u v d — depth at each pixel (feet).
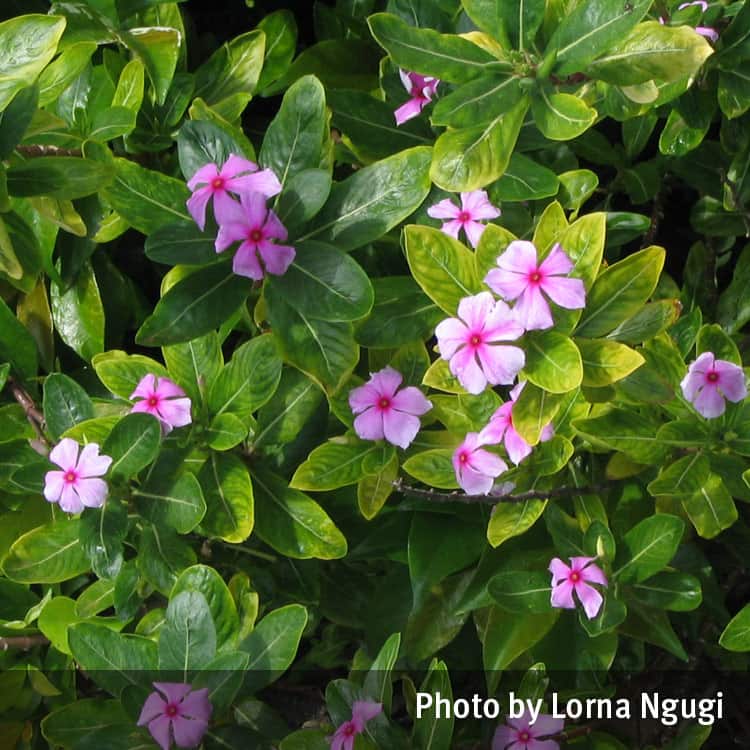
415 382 3.25
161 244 3.05
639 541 3.19
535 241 3.01
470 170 3.03
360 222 3.09
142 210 3.11
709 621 3.68
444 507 3.41
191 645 3.08
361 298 3.02
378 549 3.49
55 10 3.42
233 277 3.09
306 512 3.27
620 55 3.02
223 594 3.16
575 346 2.93
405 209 3.08
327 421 3.38
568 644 3.40
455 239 3.03
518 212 3.35
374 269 3.44
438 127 3.37
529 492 3.22
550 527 3.26
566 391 2.95
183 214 3.12
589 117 3.00
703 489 3.19
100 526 3.11
